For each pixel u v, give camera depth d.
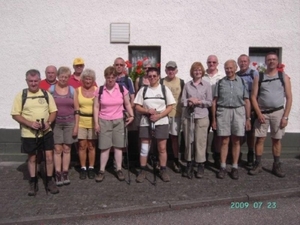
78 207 4.19
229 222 3.90
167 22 6.20
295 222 3.89
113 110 5.04
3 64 6.21
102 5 6.14
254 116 5.50
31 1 6.11
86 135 5.20
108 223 3.90
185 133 5.27
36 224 3.87
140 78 5.64
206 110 5.19
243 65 5.51
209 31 6.25
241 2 6.24
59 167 4.97
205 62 6.30
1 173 5.55
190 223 3.88
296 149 6.50
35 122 4.42
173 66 5.31
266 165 5.96
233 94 5.08
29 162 4.59
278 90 5.19
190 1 6.18
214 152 5.99
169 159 6.24
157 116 4.93
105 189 4.80
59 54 6.22
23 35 6.17
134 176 5.38
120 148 5.18
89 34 6.19
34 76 4.43
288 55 6.39
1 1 6.09
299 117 6.48
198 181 5.13
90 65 6.24
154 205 4.22
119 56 6.24
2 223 3.80
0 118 6.27
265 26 6.32
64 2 6.12
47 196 4.55
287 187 4.86
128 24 6.17
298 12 6.32
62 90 4.91
